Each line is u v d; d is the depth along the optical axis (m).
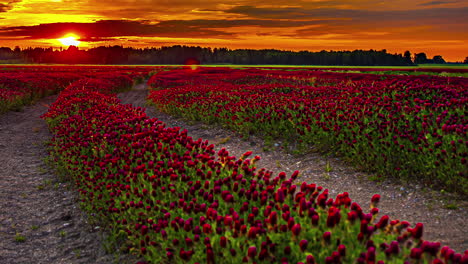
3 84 27.47
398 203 6.77
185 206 4.16
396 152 7.89
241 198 4.42
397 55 199.00
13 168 10.15
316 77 35.53
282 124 11.48
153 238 4.70
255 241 3.45
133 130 8.71
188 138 6.71
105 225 6.27
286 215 3.47
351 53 199.00
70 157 8.69
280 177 4.54
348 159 9.00
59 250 5.62
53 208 7.29
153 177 5.04
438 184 7.15
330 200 3.64
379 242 3.18
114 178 6.37
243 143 11.91
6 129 15.91
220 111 14.48
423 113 8.93
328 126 10.07
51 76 42.44
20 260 5.32
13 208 7.30
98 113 11.23
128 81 43.94
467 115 8.16
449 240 5.24
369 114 9.12
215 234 3.60
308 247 3.26
